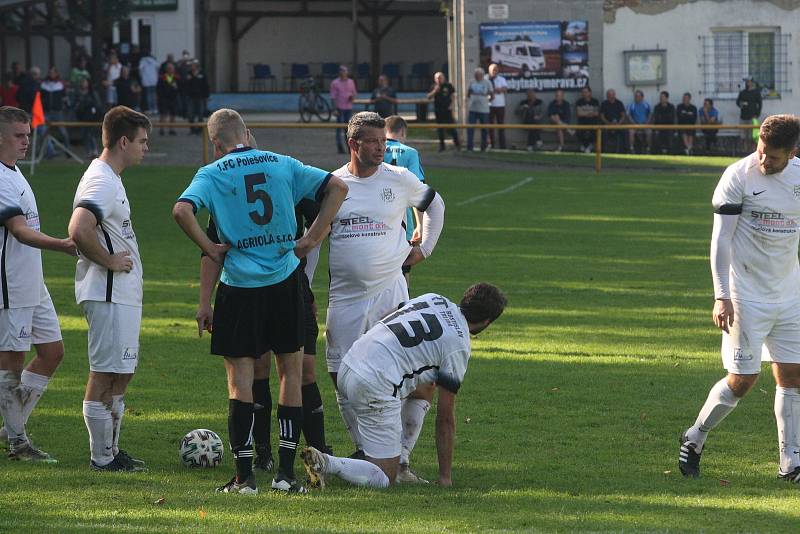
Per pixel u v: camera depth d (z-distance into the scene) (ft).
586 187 303.68
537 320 148.36
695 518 70.54
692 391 111.55
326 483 79.51
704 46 385.70
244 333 74.43
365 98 553.23
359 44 615.57
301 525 66.64
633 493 77.97
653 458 88.74
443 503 73.72
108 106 382.83
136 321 81.82
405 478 81.61
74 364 122.93
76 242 78.23
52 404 105.60
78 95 361.51
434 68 609.42
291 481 76.79
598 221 247.09
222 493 75.20
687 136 370.12
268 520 67.97
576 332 140.87
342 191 76.28
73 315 151.53
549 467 85.66
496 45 385.09
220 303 74.79
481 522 68.44
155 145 371.15
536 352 129.80
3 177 81.82
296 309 75.77
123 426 97.91
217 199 74.02
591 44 385.70
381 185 86.84
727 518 70.64
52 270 188.34
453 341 78.07
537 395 110.01
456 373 78.38
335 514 69.92
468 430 97.35
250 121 471.62
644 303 159.94
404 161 124.06
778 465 86.58
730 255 81.25
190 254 205.67
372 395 78.02
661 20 385.09
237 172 74.23
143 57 448.65
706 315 151.64
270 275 74.28
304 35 611.06
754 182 80.12
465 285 172.96
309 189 76.23
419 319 78.54
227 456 88.69
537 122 377.71
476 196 286.25
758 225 80.38
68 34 394.93
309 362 84.69
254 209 73.92
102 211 78.48
